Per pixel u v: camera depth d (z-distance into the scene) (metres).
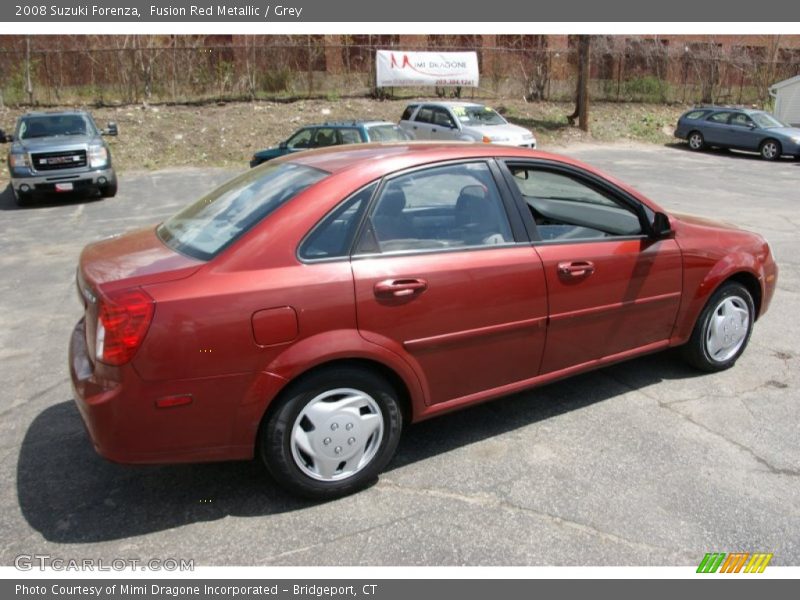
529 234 3.47
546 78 26.30
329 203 2.96
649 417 3.83
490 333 3.31
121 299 2.60
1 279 7.09
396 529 2.88
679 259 3.99
